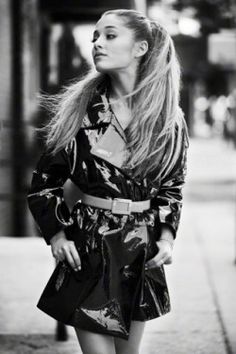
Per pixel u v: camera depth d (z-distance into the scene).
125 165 3.49
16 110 8.54
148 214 3.59
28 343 5.86
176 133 3.61
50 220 3.49
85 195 3.55
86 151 3.51
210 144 44.16
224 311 6.84
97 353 3.44
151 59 3.59
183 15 18.61
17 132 7.80
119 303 3.44
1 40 8.41
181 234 11.76
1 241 10.79
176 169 3.64
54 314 3.49
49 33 11.80
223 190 19.19
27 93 8.91
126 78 3.59
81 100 3.59
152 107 3.54
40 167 3.57
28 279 8.16
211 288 7.79
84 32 12.08
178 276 8.40
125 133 3.52
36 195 3.54
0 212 7.81
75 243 3.50
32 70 9.67
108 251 3.45
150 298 3.55
